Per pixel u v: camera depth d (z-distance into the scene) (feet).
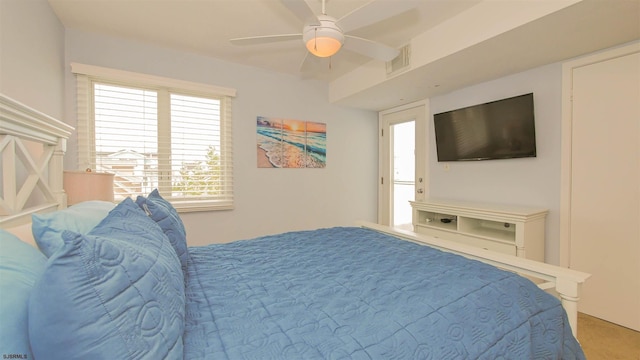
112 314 1.75
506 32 6.18
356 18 5.39
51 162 5.04
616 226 6.93
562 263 7.80
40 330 1.58
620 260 6.89
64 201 5.23
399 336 2.65
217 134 10.07
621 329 6.71
